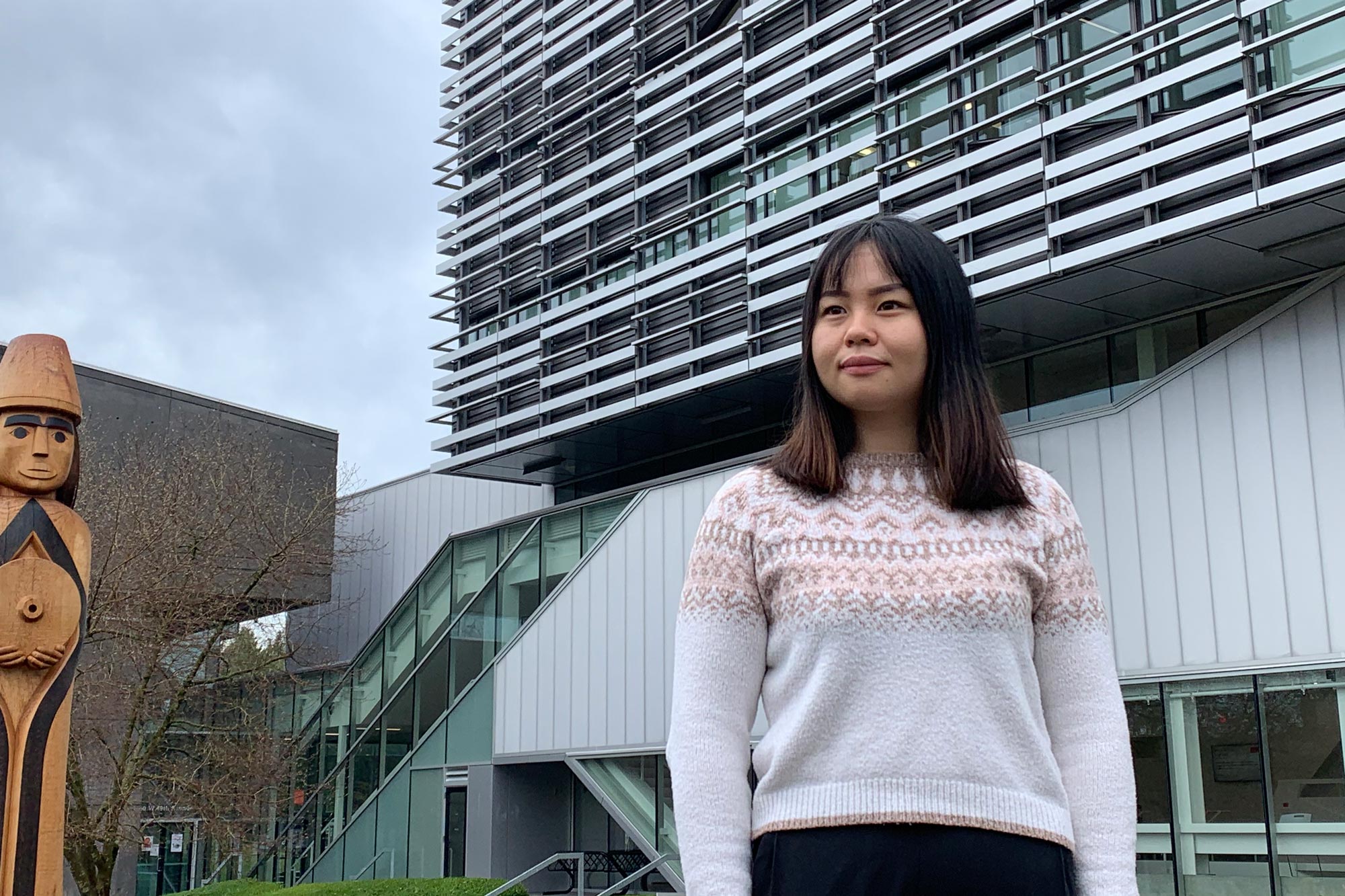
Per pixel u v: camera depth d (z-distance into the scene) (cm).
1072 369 1331
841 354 182
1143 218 1117
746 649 179
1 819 562
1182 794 1070
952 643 167
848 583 171
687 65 1738
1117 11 1164
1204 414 1104
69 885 2148
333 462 2483
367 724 1928
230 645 1983
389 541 2466
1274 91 1007
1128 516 1144
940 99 1346
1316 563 1014
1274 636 1031
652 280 1752
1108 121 1160
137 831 1689
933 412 181
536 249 1978
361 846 1878
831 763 166
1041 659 178
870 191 1416
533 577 1700
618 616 1547
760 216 1580
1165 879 1070
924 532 175
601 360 1773
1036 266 1175
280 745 1892
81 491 1767
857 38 1458
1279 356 1063
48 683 588
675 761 176
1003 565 172
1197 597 1085
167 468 1961
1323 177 968
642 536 1539
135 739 1798
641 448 1908
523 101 2112
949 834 160
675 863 1405
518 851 1680
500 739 1675
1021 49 1240
